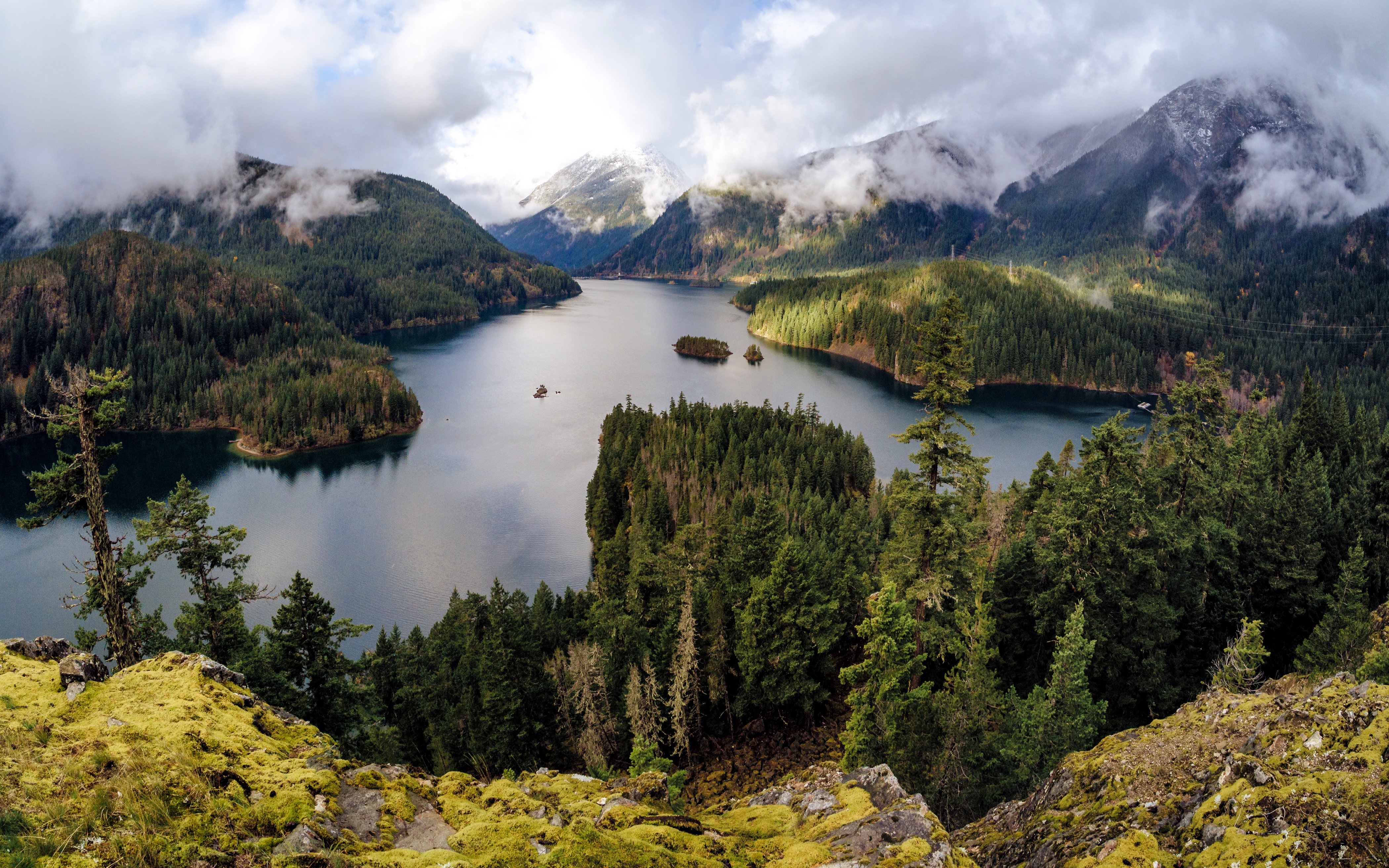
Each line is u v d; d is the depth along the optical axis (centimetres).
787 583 5041
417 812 1340
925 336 4284
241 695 1538
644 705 4806
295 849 1077
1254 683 3422
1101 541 4516
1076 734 3206
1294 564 5328
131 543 3731
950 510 4322
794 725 5200
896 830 1434
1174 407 6406
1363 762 1395
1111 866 1452
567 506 15138
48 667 1503
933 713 3334
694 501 13012
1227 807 1455
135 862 959
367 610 11006
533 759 5047
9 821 981
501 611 5869
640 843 1273
